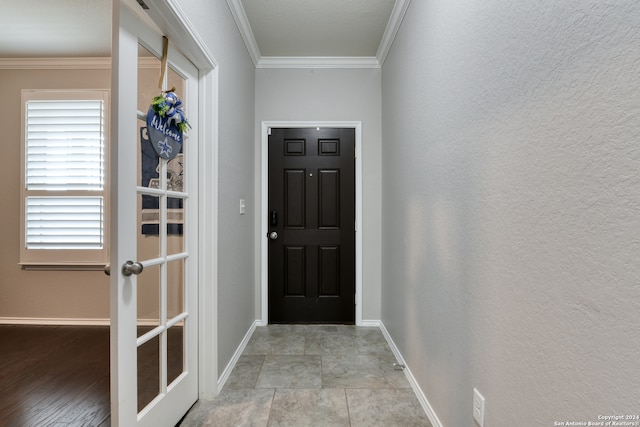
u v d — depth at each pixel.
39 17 2.27
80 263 2.91
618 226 0.58
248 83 2.62
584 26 0.65
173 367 1.49
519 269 0.86
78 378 1.99
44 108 2.91
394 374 1.99
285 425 1.49
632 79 0.55
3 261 2.92
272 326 2.88
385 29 2.43
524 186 0.84
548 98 0.75
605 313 0.61
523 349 0.84
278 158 2.95
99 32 2.47
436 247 1.48
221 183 1.83
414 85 1.85
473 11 1.13
